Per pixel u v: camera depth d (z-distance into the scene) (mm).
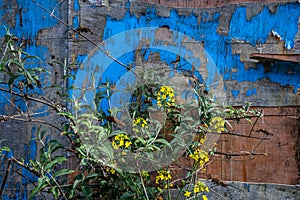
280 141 2637
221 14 2729
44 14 2783
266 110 2664
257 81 2682
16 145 2729
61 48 2768
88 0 2773
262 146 2648
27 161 2709
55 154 2678
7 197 2709
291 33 2664
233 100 2689
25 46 2775
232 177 2658
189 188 2477
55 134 2703
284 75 2664
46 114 2723
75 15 2773
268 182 2625
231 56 2709
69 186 2268
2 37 2773
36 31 2781
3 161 2729
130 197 2281
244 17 2711
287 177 2609
